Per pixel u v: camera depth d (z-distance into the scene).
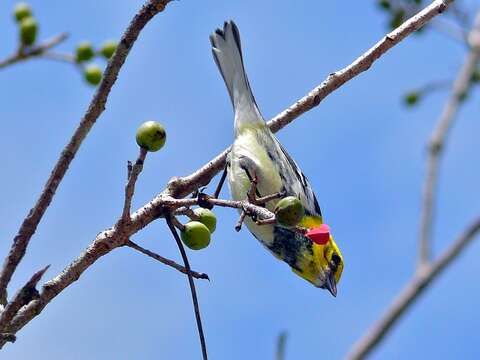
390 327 6.23
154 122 7.64
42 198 7.20
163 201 8.07
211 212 8.84
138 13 6.95
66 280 7.74
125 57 7.06
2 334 7.18
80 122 7.16
